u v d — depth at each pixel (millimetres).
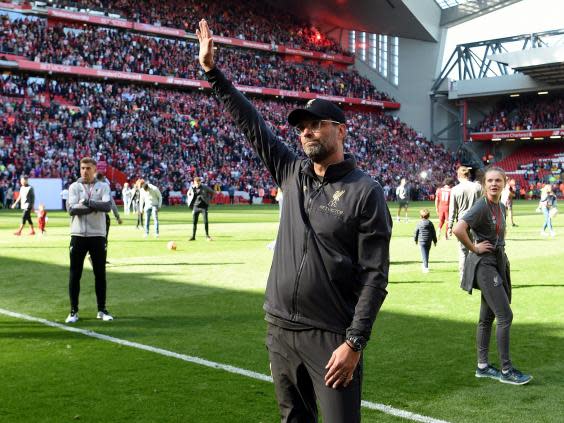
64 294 10547
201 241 19797
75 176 44219
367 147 64875
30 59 49344
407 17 67938
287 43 67500
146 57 56656
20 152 43531
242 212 37781
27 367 6344
